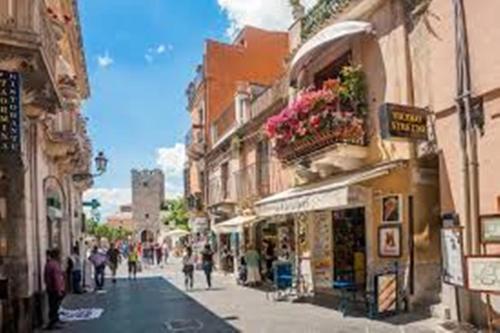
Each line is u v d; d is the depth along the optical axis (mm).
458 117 12883
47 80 13164
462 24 12773
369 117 16750
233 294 22734
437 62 13609
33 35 11391
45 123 18031
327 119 17047
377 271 15945
